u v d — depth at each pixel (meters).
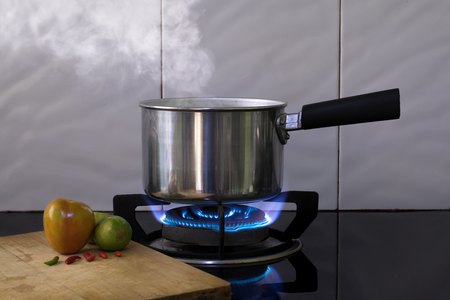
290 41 1.19
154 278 0.64
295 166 1.24
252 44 1.19
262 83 1.21
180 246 0.87
